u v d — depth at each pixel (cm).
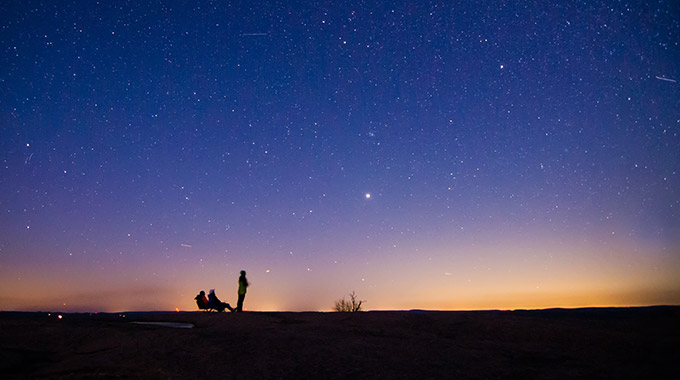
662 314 1399
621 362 823
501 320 1212
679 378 708
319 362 778
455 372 747
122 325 1111
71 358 765
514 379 722
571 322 1230
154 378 670
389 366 770
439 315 1282
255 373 711
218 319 1223
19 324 1017
